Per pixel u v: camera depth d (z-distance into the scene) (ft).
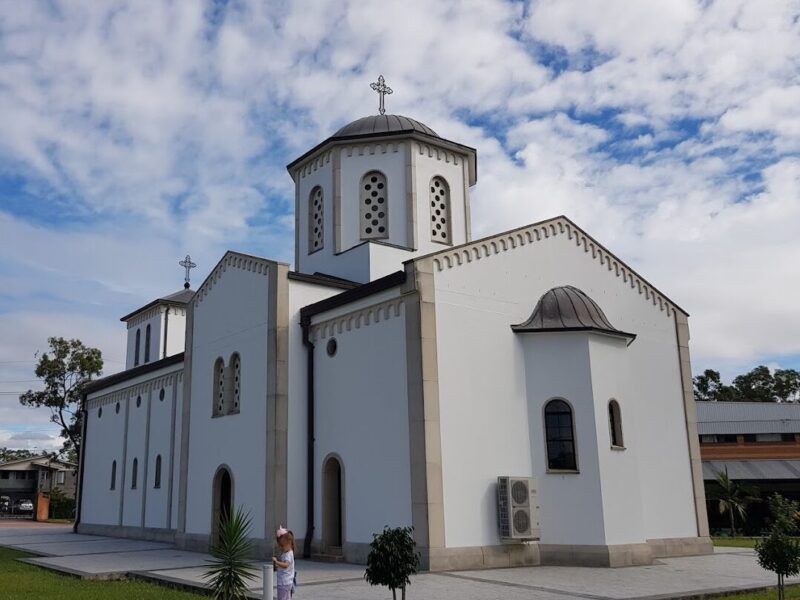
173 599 47.44
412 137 90.48
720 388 269.64
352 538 67.77
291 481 73.61
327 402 73.72
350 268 86.94
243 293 84.17
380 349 68.18
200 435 88.84
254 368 79.77
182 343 136.56
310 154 94.58
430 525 59.77
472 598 45.73
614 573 59.98
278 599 38.58
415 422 62.39
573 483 66.54
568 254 77.51
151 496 106.52
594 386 68.59
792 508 49.37
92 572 61.52
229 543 40.52
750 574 60.13
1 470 252.83
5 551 86.99
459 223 92.68
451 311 65.98
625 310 81.71
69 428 212.43
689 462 82.94
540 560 65.26
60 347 213.66
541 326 70.23
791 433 166.20
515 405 67.97
